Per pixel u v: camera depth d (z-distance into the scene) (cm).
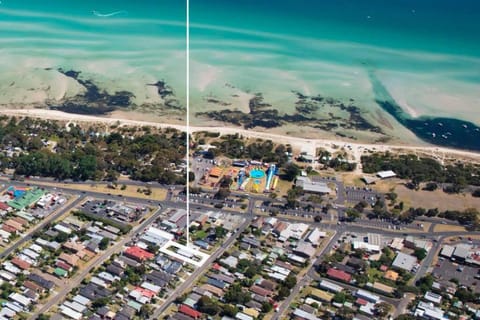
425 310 18338
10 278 19575
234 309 18150
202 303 18375
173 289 19325
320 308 18538
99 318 18088
